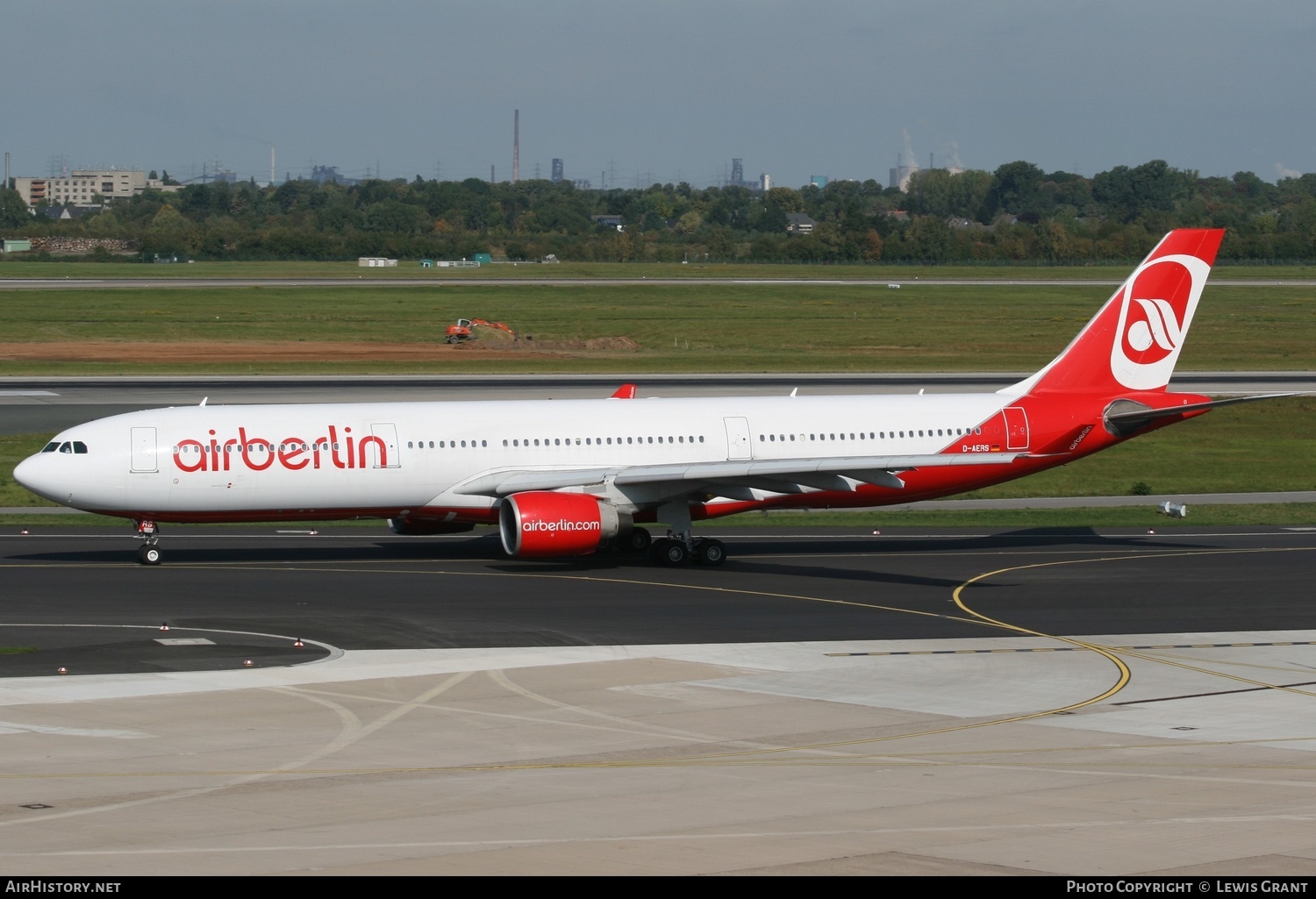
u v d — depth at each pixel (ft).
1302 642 314.35
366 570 415.85
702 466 419.54
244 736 224.94
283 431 421.59
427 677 272.72
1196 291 485.15
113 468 405.18
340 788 193.67
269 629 322.34
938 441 467.52
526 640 312.29
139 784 195.00
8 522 514.27
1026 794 191.52
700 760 210.79
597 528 411.34
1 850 163.84
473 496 435.94
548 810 182.80
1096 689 266.36
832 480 423.64
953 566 431.02
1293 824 176.65
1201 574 411.54
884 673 280.31
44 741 220.02
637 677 274.77
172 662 285.02
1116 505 585.63
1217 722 238.89
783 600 368.68
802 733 229.25
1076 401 479.41
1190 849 165.27
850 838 169.78
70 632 316.19
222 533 497.87
